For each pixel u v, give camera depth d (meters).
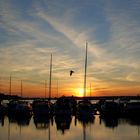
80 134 22.59
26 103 44.78
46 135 21.91
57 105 40.50
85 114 40.28
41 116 41.50
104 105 43.69
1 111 45.25
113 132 23.89
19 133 22.94
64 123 31.61
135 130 25.23
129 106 41.81
